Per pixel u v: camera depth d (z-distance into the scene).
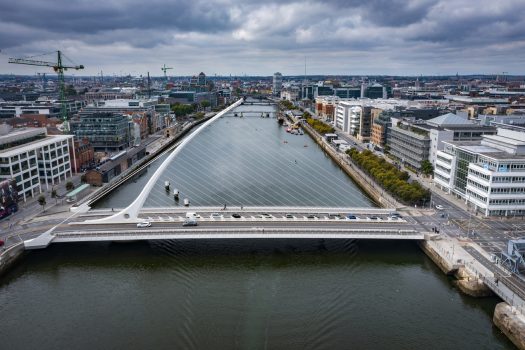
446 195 169.50
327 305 93.44
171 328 85.00
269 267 111.88
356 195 182.62
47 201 162.25
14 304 95.25
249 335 82.19
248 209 142.75
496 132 195.50
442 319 89.62
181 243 126.31
